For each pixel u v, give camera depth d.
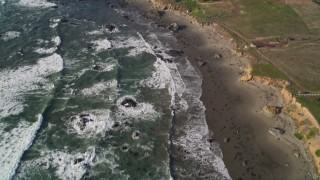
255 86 54.50
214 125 47.84
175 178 40.53
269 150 44.66
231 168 42.25
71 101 49.41
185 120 48.34
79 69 55.44
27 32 63.81
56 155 41.84
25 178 39.09
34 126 44.88
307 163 43.16
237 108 50.72
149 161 42.16
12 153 41.38
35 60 56.66
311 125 45.91
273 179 41.28
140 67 57.28
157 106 50.06
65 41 62.25
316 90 51.25
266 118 49.09
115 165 41.34
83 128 45.44
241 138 46.09
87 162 41.25
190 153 43.66
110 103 49.62
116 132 45.44
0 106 47.50
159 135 45.62
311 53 59.12
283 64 56.50
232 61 60.22
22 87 51.03
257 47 60.84
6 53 57.84
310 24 67.19
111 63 57.47
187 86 54.41
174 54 61.28
